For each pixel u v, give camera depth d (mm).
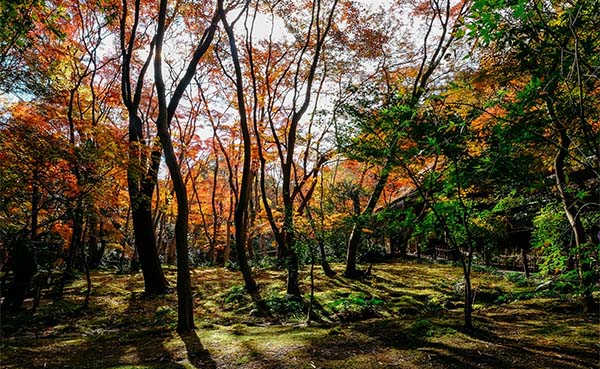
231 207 23750
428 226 5520
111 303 11055
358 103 5895
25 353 5973
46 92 9070
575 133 3908
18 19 5719
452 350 4668
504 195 5629
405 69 15422
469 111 3852
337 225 10320
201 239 29594
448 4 12414
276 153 16875
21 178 8469
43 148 8039
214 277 15047
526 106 3234
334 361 4609
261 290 11820
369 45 14703
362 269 14953
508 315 6449
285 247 11680
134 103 11953
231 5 11914
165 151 7070
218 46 15352
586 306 6109
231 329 7195
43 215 11477
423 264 16062
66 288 13305
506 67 4688
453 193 5156
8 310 10039
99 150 8797
